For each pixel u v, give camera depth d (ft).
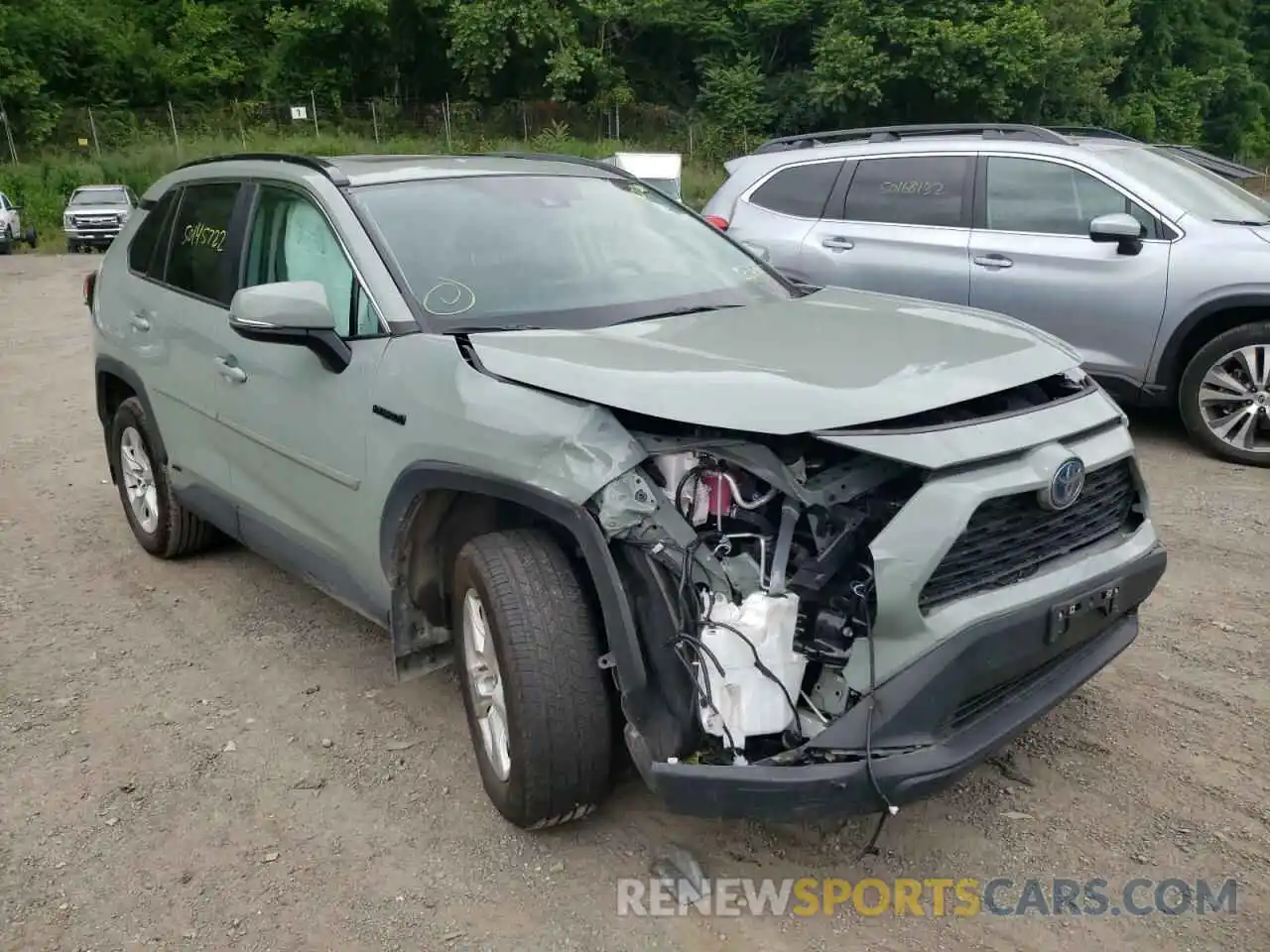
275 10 144.77
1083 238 22.99
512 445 9.99
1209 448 22.31
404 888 10.27
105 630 15.98
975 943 9.37
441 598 12.05
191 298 15.83
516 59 145.79
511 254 13.07
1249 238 21.43
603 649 10.03
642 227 14.49
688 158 133.08
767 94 143.43
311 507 13.17
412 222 13.07
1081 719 12.78
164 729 13.17
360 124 140.77
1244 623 15.07
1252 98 172.24
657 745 9.39
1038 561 10.01
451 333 11.60
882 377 9.91
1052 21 134.00
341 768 12.28
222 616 16.38
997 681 9.57
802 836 10.85
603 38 147.95
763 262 15.08
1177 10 157.99
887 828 10.91
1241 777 11.55
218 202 15.89
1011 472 9.47
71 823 11.37
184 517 17.84
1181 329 21.90
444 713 13.42
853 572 9.29
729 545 9.35
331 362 12.07
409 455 11.08
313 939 9.64
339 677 14.39
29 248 97.66
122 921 9.91
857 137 27.22
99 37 139.03
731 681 8.95
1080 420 10.37
